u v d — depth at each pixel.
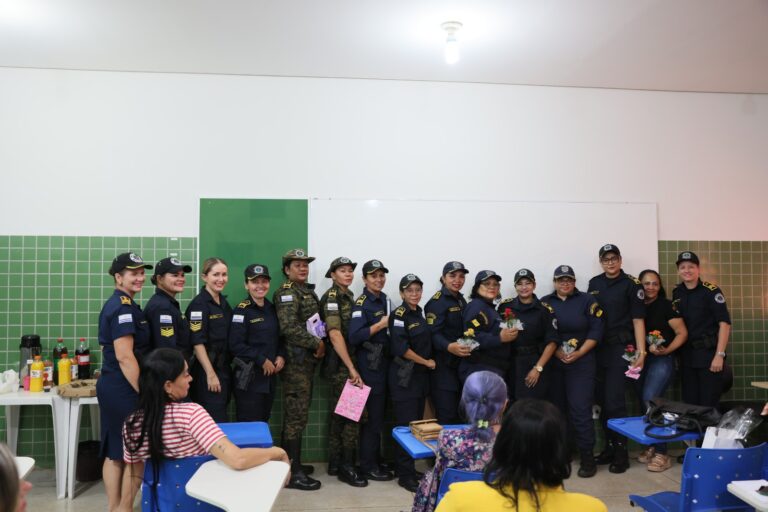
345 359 4.30
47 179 4.73
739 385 5.33
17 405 4.56
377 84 5.06
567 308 4.70
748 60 4.68
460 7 3.77
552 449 1.54
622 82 5.16
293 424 4.30
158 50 4.42
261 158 4.92
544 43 4.32
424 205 5.03
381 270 4.45
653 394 4.84
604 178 5.27
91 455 4.34
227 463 2.21
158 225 4.80
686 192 5.37
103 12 3.81
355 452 4.71
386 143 5.04
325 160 4.97
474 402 2.30
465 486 1.60
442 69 4.83
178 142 4.86
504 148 5.16
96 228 4.75
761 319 5.39
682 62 4.71
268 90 4.96
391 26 4.03
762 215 5.46
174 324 3.63
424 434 2.88
